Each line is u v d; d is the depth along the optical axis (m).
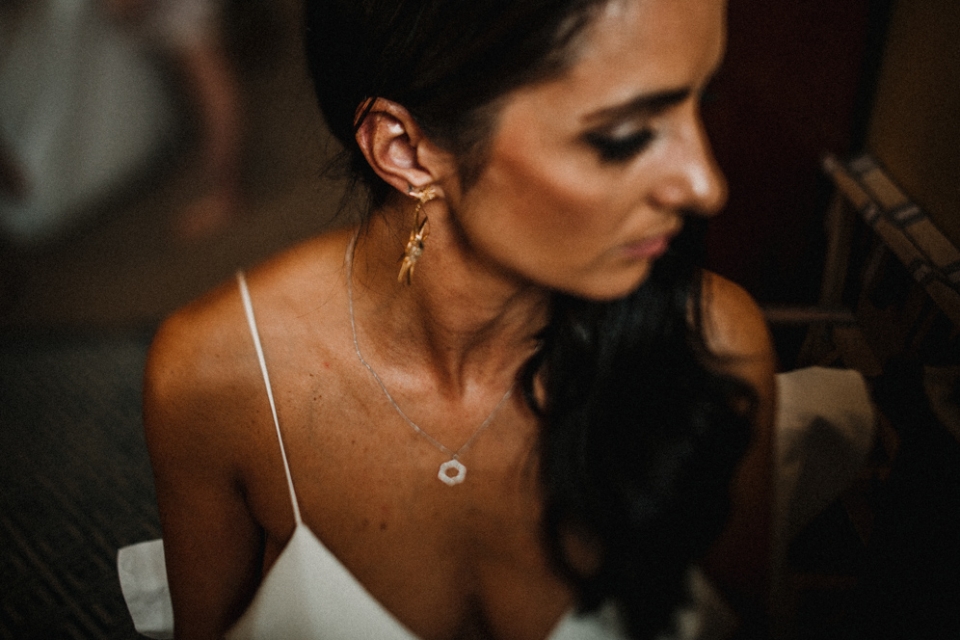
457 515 0.92
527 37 0.55
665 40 0.54
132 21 2.99
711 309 0.93
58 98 2.96
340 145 0.83
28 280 2.89
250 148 3.24
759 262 1.45
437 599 0.94
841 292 1.33
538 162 0.60
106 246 3.01
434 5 0.58
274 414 0.89
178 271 2.91
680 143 0.59
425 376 0.89
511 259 0.68
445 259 0.78
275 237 3.00
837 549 1.21
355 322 0.88
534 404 0.88
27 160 2.98
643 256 0.67
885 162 1.26
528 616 0.94
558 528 0.91
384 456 0.91
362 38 0.64
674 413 0.89
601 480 0.89
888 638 1.12
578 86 0.56
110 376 2.47
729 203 1.42
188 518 0.94
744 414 0.92
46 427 2.28
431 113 0.62
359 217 0.85
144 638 1.69
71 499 2.05
